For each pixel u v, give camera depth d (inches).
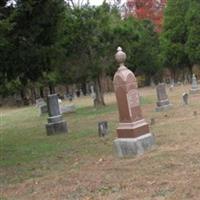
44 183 451.2
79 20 1352.1
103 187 401.7
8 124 1337.4
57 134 875.4
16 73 756.0
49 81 1747.0
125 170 456.8
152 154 516.1
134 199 354.0
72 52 1391.5
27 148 726.5
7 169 554.6
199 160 452.1
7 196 420.2
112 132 768.3
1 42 613.0
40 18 700.0
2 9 675.4
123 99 536.7
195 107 1030.4
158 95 1075.3
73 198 381.7
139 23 2783.0
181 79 2933.1
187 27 2450.8
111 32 1437.0
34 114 1685.5
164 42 2596.0
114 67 1464.1
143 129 542.3
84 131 861.8
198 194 342.0
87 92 3041.3
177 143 569.0
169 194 352.5
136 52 2696.9
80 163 530.9
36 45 722.8
